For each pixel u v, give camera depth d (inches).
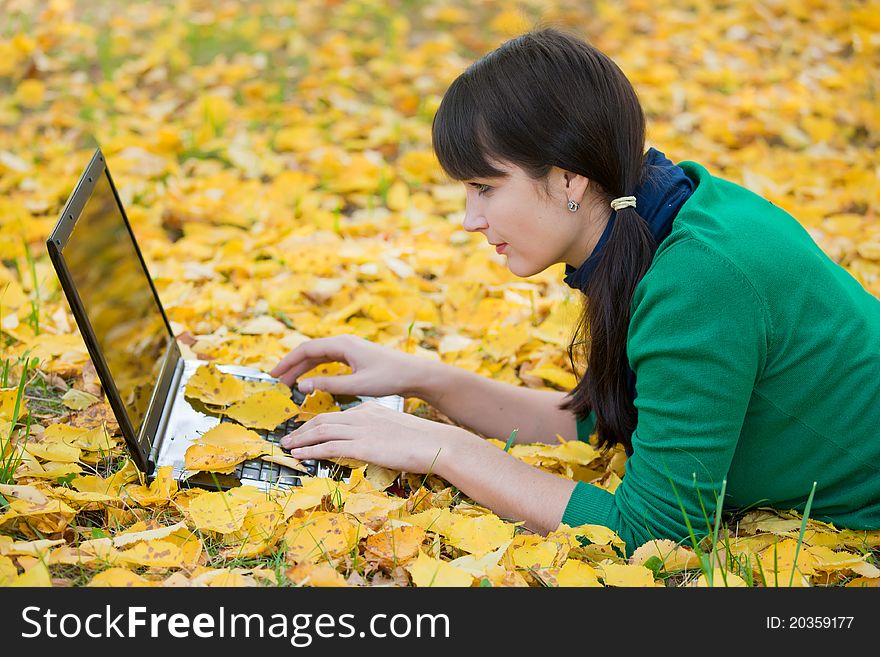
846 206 218.7
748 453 109.8
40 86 261.6
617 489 109.1
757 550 108.7
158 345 129.1
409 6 320.8
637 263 105.4
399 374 132.6
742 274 99.6
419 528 103.8
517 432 136.2
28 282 182.2
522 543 105.3
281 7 315.9
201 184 221.1
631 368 108.7
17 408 119.1
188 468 110.7
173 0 317.4
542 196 105.4
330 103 265.9
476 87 104.6
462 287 179.0
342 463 116.3
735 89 277.9
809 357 103.9
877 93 272.7
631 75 278.8
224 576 95.7
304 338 160.4
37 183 221.3
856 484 111.0
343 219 216.7
